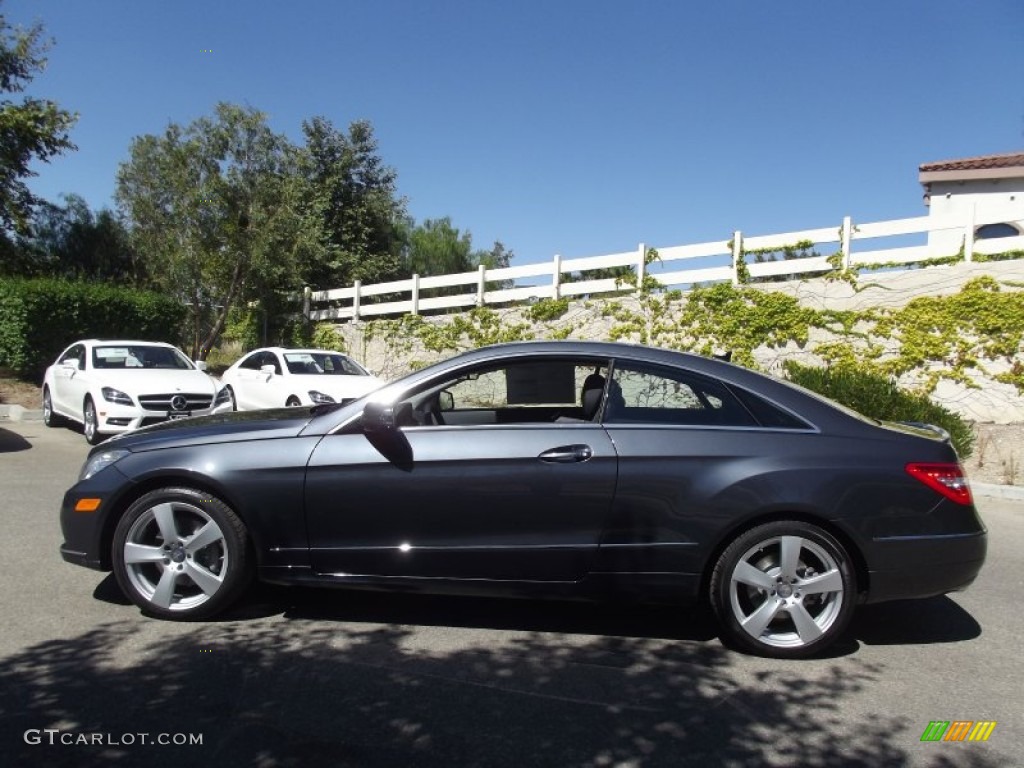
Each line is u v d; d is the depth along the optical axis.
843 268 13.66
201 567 4.41
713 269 15.05
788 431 4.24
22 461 9.60
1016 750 3.25
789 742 3.26
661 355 4.49
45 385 13.33
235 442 4.45
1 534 6.12
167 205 20.91
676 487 4.13
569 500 4.17
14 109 19.80
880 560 4.08
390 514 4.27
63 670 3.78
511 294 17.81
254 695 3.56
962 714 3.56
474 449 4.24
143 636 4.22
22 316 16.78
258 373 13.65
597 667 3.99
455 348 18.81
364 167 25.84
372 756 3.07
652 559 4.15
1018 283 12.05
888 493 4.09
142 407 10.88
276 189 21.03
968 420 12.09
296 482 4.32
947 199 20.36
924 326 12.71
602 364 4.49
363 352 20.84
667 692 3.72
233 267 21.03
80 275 24.48
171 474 4.40
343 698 3.55
